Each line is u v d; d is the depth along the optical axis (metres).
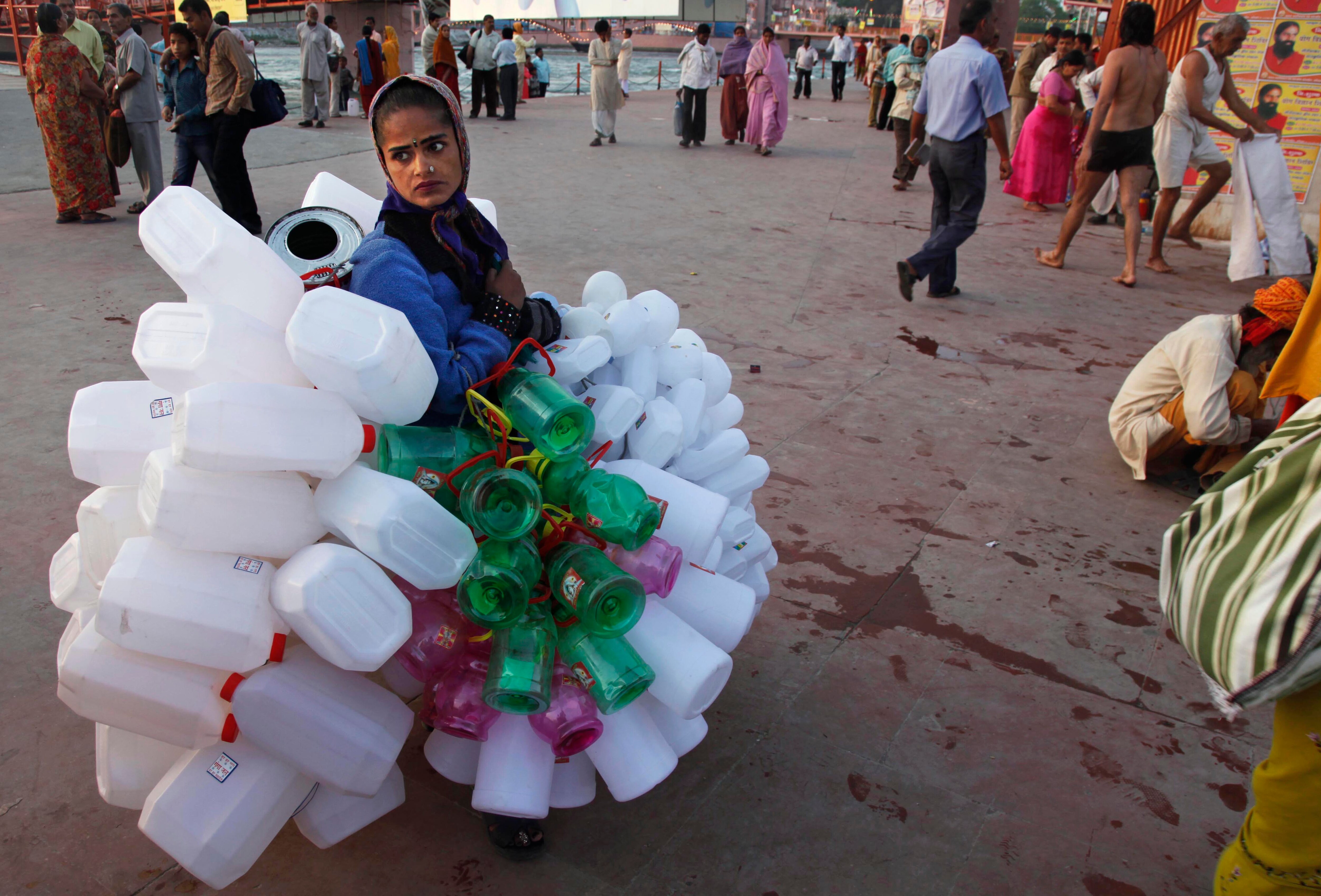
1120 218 9.27
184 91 6.73
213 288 1.57
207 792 1.58
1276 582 1.22
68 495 3.25
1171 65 8.46
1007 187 9.89
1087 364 5.23
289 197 8.37
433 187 1.79
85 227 7.05
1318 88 7.61
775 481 3.71
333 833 1.79
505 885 1.91
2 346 4.52
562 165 11.00
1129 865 2.02
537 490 1.63
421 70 24.39
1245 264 6.70
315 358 1.48
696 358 2.35
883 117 16.41
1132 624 2.90
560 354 1.93
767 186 10.24
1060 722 2.46
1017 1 19.17
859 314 5.93
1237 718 2.48
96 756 2.09
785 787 2.20
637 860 1.98
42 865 1.89
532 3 37.19
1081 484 3.82
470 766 1.88
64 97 6.80
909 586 3.06
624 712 1.83
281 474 1.55
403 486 1.55
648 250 7.14
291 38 39.25
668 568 1.82
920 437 4.20
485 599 1.63
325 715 1.60
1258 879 1.48
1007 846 2.06
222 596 1.50
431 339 1.70
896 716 2.45
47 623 2.61
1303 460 1.25
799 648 2.72
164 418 1.67
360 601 1.52
